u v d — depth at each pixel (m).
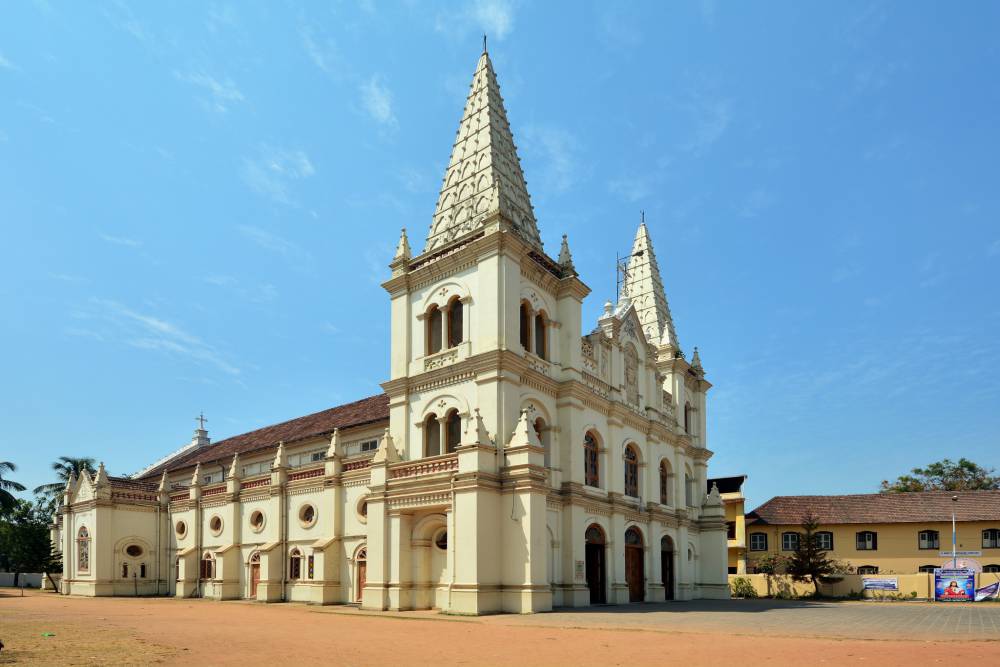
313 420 50.19
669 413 44.81
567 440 32.34
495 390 29.06
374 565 29.88
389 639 18.19
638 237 52.38
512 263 30.92
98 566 44.25
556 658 14.48
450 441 30.98
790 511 61.28
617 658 14.45
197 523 44.25
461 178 35.16
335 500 35.38
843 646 16.47
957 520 55.12
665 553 41.97
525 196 35.44
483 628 21.11
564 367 33.44
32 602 37.06
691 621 23.20
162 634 19.50
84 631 20.20
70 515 47.78
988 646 16.58
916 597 47.38
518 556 26.66
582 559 31.61
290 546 37.72
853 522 58.09
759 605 35.53
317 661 14.17
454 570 26.62
